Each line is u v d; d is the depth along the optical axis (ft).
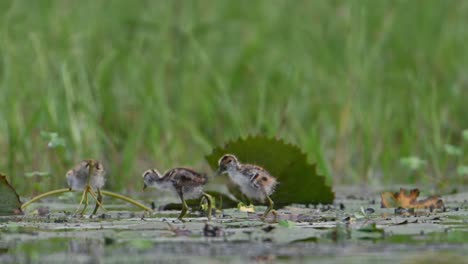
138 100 59.77
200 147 56.75
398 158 56.65
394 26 69.77
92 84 57.16
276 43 69.51
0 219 32.68
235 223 30.35
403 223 30.27
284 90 61.62
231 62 67.77
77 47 61.52
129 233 27.94
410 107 60.64
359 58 62.90
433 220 31.40
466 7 73.15
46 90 56.29
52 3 66.85
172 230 28.32
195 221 31.12
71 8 68.33
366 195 44.27
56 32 63.52
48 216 33.53
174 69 64.18
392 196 36.99
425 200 36.81
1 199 34.24
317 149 52.24
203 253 23.90
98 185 34.50
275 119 57.77
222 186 47.83
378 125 58.34
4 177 34.06
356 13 66.95
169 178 32.53
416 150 57.26
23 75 57.88
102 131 53.67
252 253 23.88
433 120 57.26
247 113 62.03
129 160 51.13
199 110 62.34
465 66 67.92
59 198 40.42
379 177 54.80
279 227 29.01
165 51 65.21
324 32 69.46
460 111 63.16
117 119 57.93
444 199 40.01
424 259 22.76
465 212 34.42
